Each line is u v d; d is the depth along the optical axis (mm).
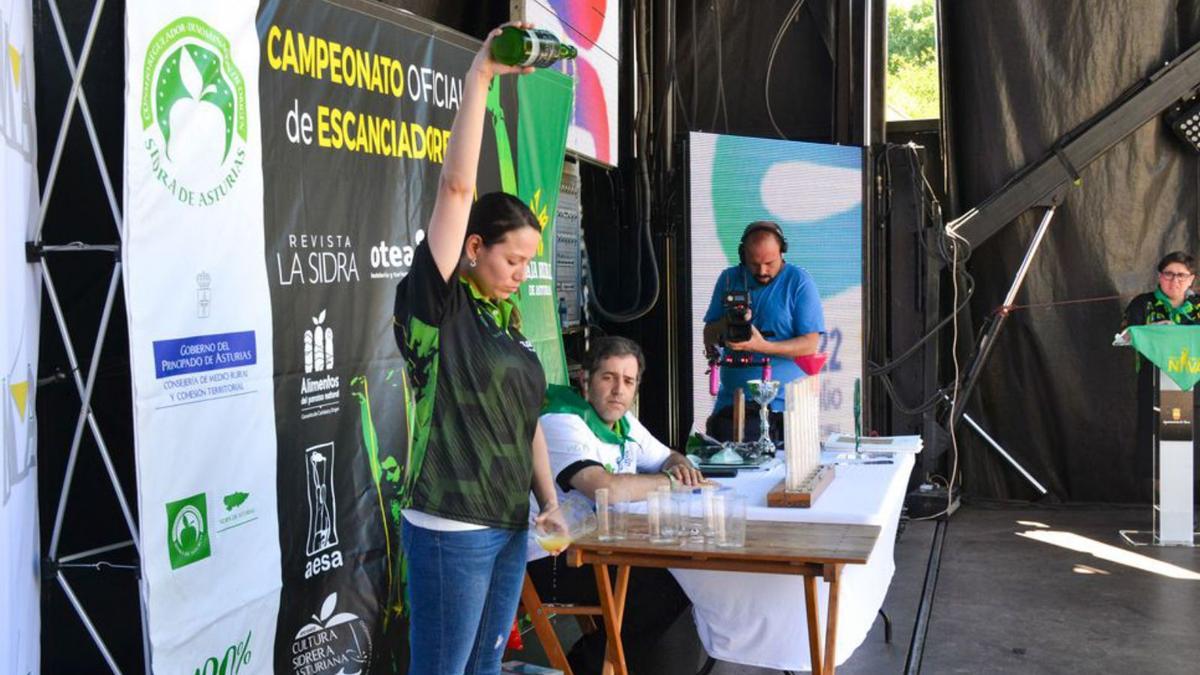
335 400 3330
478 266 2539
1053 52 7039
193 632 2686
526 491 2574
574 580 3727
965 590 5410
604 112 6031
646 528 3082
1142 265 7082
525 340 2639
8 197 2273
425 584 2479
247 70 2947
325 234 3297
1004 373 7328
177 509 2645
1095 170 7086
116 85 2787
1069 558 5977
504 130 4477
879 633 4766
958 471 7434
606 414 3434
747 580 3330
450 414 2461
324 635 3281
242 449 2904
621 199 6715
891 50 7688
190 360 2705
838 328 6391
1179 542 6246
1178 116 6906
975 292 7332
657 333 6703
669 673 4059
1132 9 6945
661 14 6809
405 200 3686
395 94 3643
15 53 2340
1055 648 4551
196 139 2732
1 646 2150
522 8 4887
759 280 5441
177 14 2656
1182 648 4527
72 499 2816
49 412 2771
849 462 4027
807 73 7305
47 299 2730
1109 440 7203
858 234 6379
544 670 3756
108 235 2803
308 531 3201
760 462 3902
